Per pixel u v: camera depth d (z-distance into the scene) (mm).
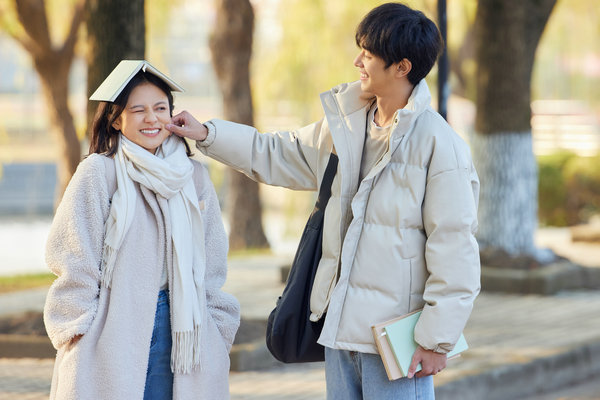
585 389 10195
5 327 10562
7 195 42375
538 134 37469
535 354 10156
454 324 4801
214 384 5043
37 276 17047
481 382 9141
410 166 4926
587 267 15289
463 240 4816
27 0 20672
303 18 24094
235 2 22094
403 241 4922
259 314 12047
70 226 4715
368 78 4988
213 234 5113
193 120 5289
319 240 5336
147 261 4805
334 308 5043
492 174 15344
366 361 5059
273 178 5641
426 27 4879
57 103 21938
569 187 27625
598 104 34594
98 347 4703
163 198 4844
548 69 34250
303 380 9258
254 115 22656
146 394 4922
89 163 4777
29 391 8656
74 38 21656
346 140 5129
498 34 15125
